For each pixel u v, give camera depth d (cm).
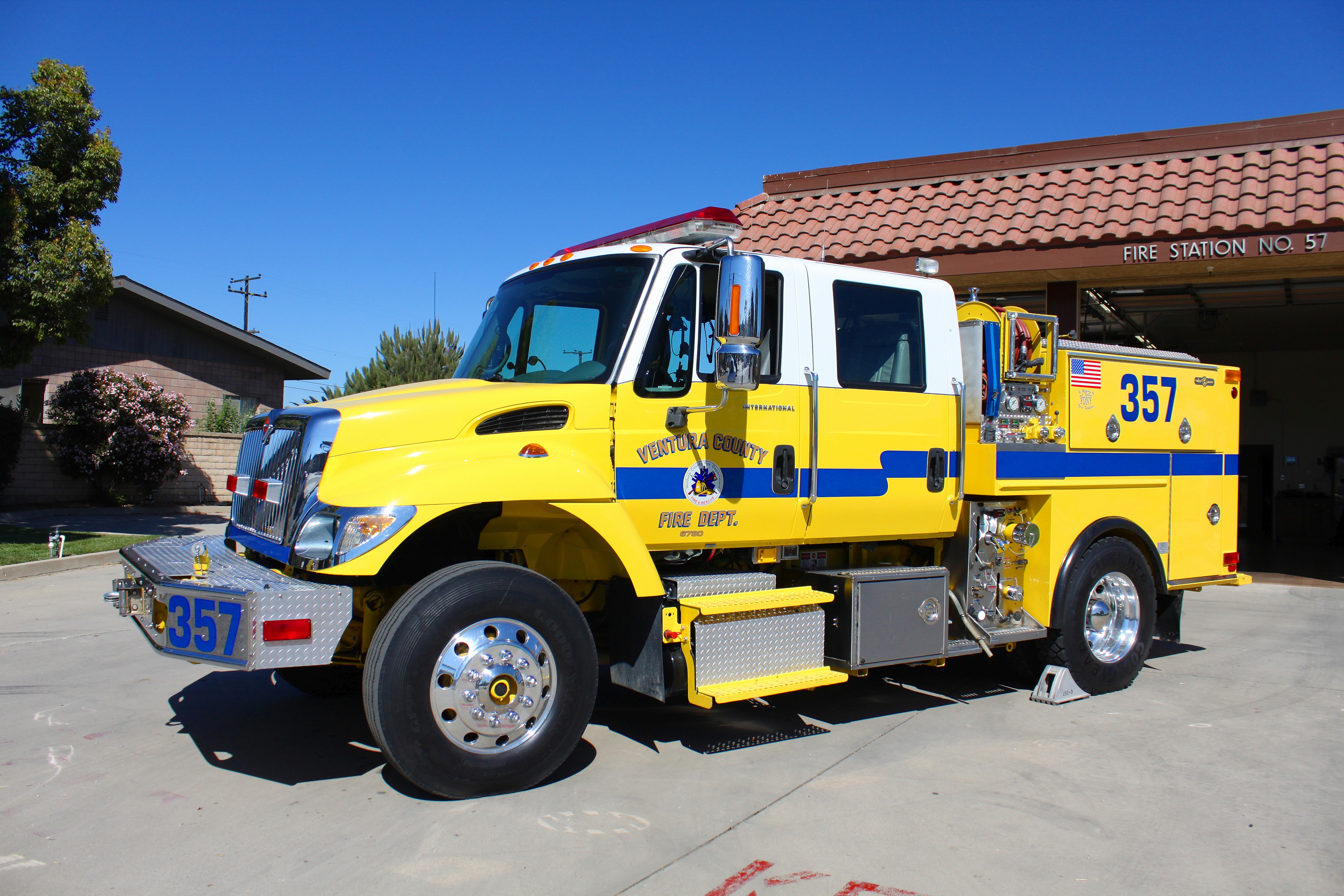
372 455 402
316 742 480
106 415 1828
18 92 1260
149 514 1817
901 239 1057
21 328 1234
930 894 321
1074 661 588
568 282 492
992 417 546
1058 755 476
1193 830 379
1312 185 910
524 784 407
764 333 483
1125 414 625
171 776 428
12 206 1212
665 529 454
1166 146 1026
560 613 412
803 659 473
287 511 414
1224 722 539
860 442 514
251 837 361
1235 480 708
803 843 362
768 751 479
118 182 1345
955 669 680
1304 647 762
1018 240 995
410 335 2591
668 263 461
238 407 2359
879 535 526
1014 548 583
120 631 755
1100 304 1318
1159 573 650
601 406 439
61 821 376
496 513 429
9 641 717
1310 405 1922
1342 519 1794
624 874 333
